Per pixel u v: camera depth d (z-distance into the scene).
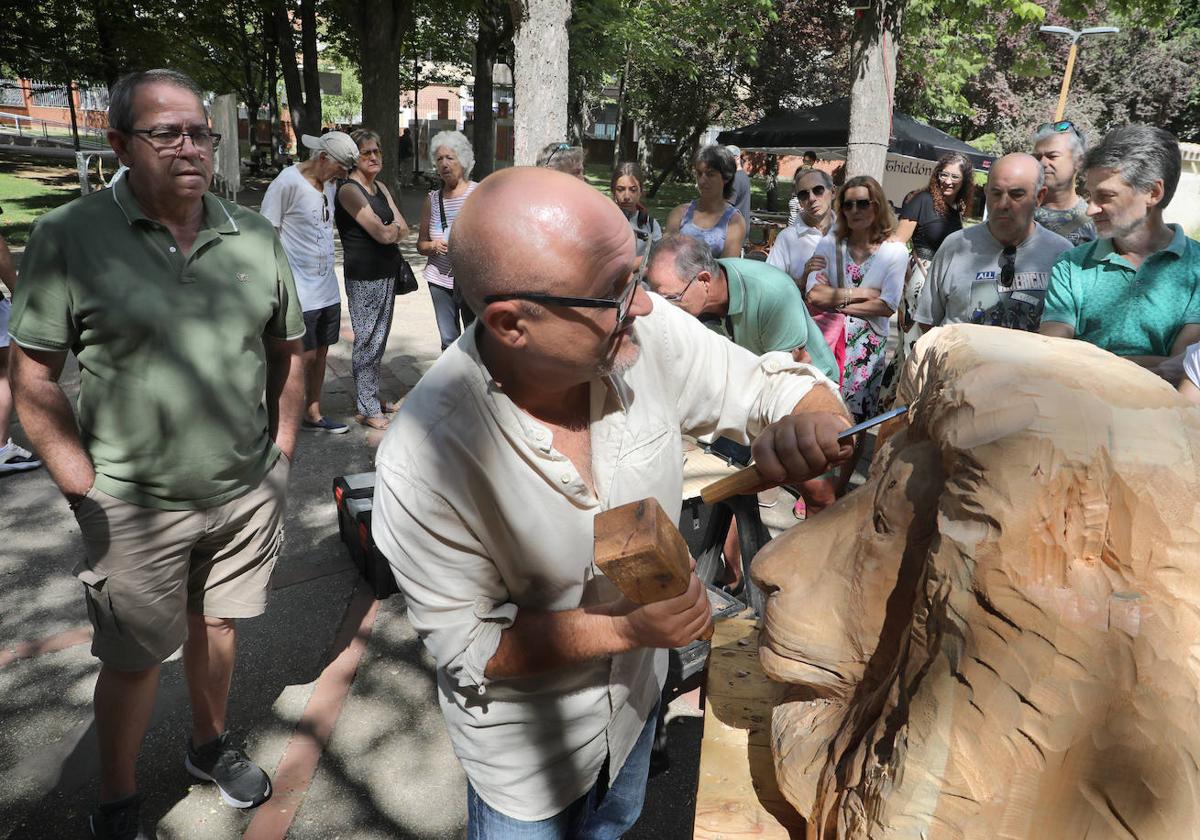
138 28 15.30
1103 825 0.79
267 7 17.14
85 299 1.80
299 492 4.22
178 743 2.51
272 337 2.21
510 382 1.22
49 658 2.86
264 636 3.05
